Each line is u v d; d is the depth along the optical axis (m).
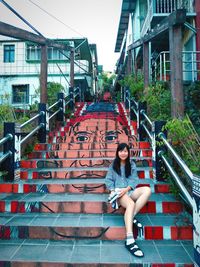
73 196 3.33
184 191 2.44
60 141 5.52
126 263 2.14
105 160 4.29
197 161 3.10
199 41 7.72
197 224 2.01
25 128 4.98
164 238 2.61
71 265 2.15
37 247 2.44
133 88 6.75
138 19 11.80
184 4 8.59
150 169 3.96
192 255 2.27
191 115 5.33
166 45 8.81
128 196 2.68
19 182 3.68
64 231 2.62
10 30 4.31
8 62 14.10
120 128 6.11
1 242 2.55
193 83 6.48
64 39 13.48
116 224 2.68
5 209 3.13
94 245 2.48
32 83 13.90
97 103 9.25
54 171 3.92
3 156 3.49
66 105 7.75
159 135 3.55
